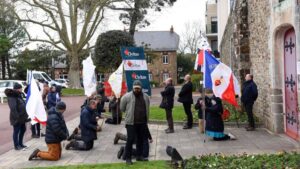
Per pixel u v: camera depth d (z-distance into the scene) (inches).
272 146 436.8
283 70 505.4
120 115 667.4
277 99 510.9
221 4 1379.2
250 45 650.8
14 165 392.2
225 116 598.5
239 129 559.5
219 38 1455.5
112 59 1621.6
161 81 2908.5
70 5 1622.8
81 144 453.1
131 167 349.7
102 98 717.9
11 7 1441.9
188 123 591.2
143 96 378.9
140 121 374.6
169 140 499.2
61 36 1632.6
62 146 472.1
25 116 474.0
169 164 355.6
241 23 662.5
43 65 2576.3
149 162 371.2
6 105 1199.6
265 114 560.1
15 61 2519.7
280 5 466.3
